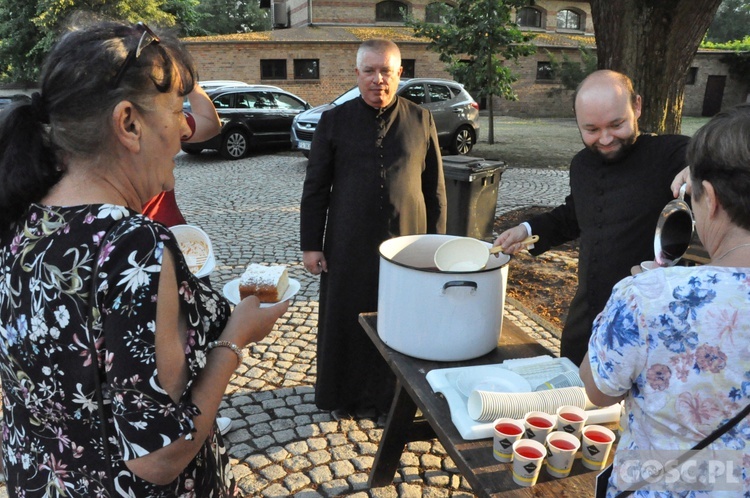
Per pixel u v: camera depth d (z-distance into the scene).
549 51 22.59
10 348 0.90
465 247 1.86
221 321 1.04
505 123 20.11
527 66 23.02
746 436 0.87
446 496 2.28
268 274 1.31
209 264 1.62
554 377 1.56
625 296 0.93
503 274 1.72
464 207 5.19
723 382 0.86
